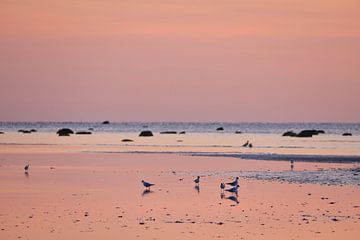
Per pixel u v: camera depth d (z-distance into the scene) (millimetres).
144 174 108062
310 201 74688
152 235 56031
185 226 59969
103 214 66500
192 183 94750
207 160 140875
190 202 74875
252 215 65688
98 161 137500
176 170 115688
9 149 185375
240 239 54469
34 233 56906
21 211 68375
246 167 121750
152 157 150875
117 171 113688
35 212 67688
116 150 180750
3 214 66500
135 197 79062
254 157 149750
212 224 60906
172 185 92125
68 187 89250
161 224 60969
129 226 59938
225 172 111375
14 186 90375
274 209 69312
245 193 82375
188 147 199250
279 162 134125
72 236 55688
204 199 77312
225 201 75375
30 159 143375
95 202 74750
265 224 60875
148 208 70312
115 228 59031
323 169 116312
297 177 101750
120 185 92000
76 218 64125
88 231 57719
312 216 65000
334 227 59438
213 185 91875
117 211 68312
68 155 157500
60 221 62500
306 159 141875
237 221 62438
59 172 111750
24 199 77188
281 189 86250
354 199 76125
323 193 81688
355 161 135750
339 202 73875
